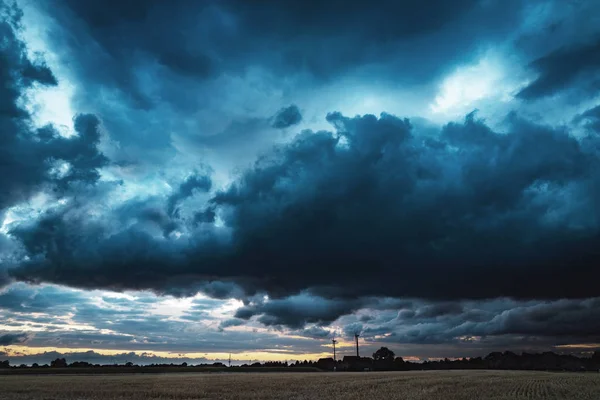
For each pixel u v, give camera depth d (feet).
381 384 207.00
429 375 315.78
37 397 150.82
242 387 195.21
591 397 146.10
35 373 418.72
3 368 465.47
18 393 165.68
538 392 162.91
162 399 144.15
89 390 178.40
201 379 270.26
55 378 294.66
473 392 161.79
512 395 150.82
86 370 453.58
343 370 640.17
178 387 195.83
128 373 428.15
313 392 165.17
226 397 149.07
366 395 151.43
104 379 275.39
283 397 147.23
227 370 514.68
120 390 178.60
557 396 148.87
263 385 207.62
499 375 310.86
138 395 157.79
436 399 136.15
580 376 295.48
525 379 249.96
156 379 273.13
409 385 199.62
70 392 169.17
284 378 281.13
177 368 509.76
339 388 185.06
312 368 625.00
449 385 199.21
